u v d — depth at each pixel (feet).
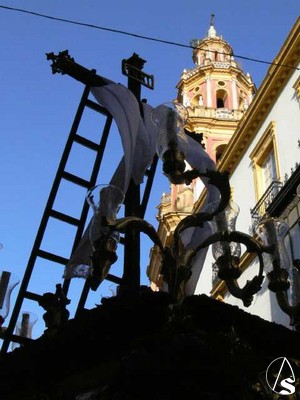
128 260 15.84
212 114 96.84
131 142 17.17
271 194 54.44
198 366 9.58
